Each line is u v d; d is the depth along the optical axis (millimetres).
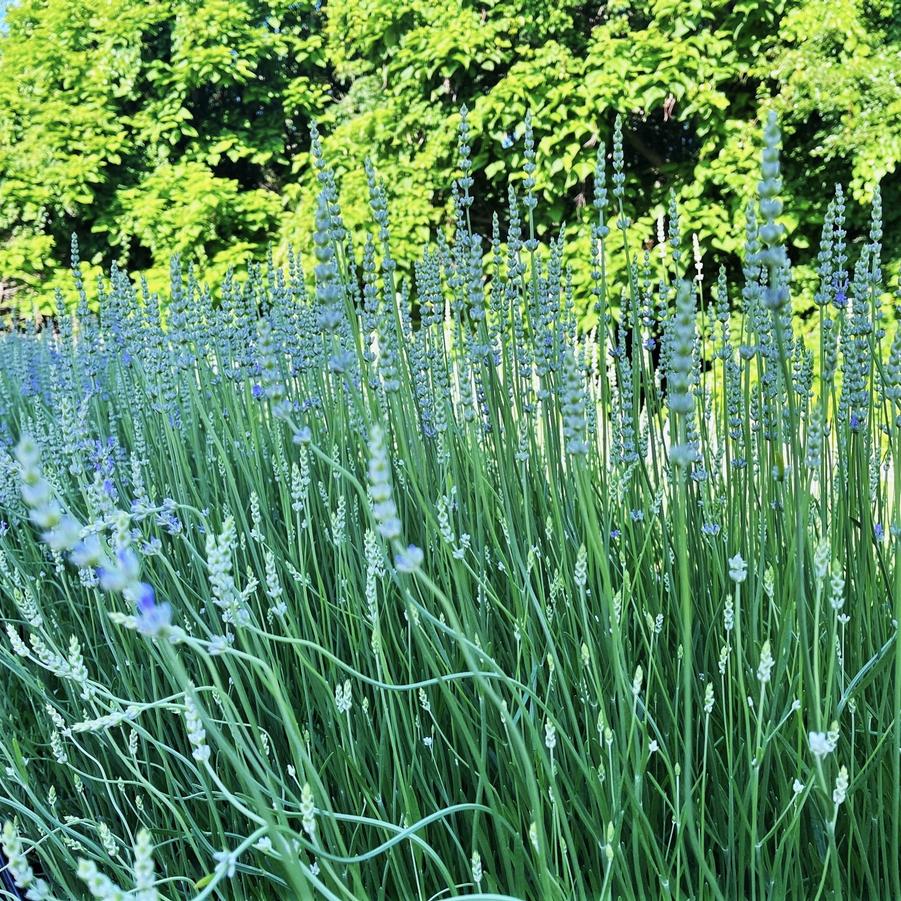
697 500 2334
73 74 9773
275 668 1803
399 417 1847
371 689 2021
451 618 1185
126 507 2807
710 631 1951
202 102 10711
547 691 1776
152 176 9281
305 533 2494
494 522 2193
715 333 2693
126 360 3541
